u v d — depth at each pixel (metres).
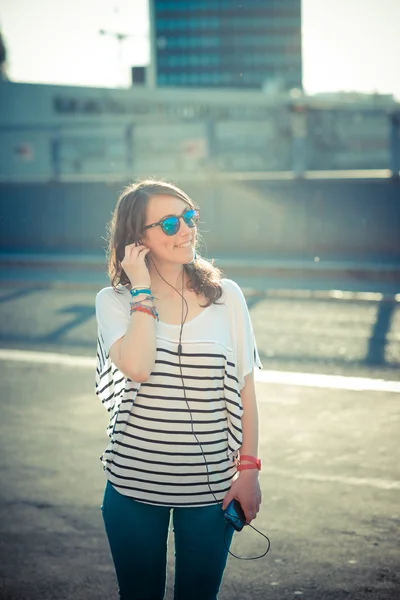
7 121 47.31
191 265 2.78
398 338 10.45
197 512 2.69
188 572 2.73
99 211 20.78
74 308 13.06
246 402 2.77
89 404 7.38
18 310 12.95
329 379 8.27
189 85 125.81
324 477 5.49
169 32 124.56
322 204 18.88
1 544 4.51
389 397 7.54
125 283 2.84
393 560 4.26
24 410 7.21
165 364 2.65
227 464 2.72
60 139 22.97
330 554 4.34
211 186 19.89
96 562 4.29
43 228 21.28
